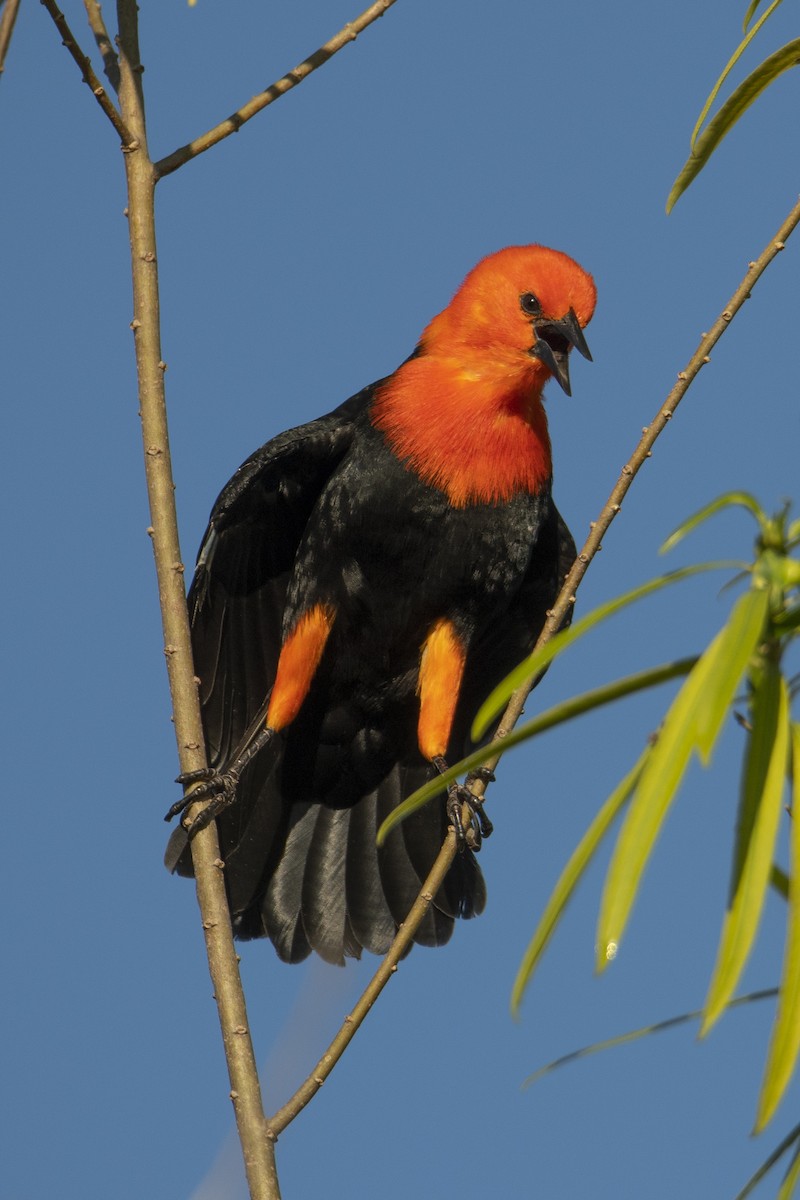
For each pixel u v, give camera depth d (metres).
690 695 4.80
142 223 8.84
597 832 4.91
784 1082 4.55
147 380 8.65
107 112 8.82
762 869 4.67
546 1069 5.67
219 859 7.96
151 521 8.52
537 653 5.23
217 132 9.07
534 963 4.77
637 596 5.12
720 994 4.53
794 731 5.13
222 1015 7.50
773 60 7.08
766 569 5.01
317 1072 7.10
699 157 7.37
